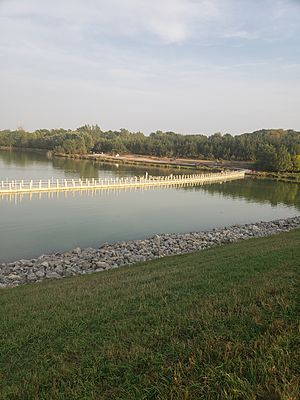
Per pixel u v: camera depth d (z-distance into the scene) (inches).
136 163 4224.9
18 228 1128.2
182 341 240.8
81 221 1273.4
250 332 235.8
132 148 5506.9
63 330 294.2
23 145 5954.7
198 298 331.6
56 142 5374.0
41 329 300.0
